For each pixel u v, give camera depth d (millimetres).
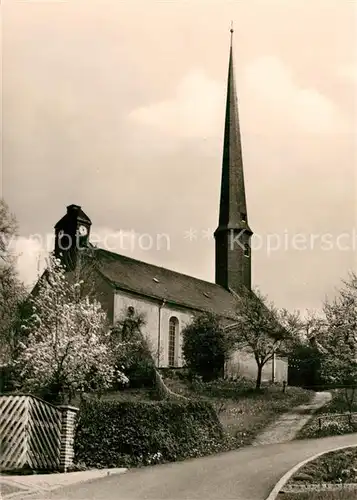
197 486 17719
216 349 47094
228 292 66062
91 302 49312
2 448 18469
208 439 25844
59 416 20047
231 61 58781
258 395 41969
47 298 38500
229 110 70250
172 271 60656
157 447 22609
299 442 28250
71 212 52312
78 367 32250
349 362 40344
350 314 40906
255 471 20250
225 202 68938
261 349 44969
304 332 49719
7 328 41875
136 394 37719
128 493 16484
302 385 48750
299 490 17406
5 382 32625
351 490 17047
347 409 36094
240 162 69938
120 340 41906
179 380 45281
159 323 52812
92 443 20906
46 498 15375
